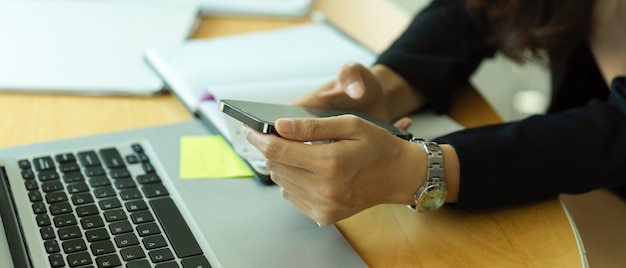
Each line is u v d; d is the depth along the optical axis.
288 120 0.56
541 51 0.99
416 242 0.61
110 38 1.00
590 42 0.98
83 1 1.13
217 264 0.55
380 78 0.86
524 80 1.62
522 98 1.62
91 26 1.04
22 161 0.66
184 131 0.77
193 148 0.73
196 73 0.88
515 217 0.66
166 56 0.93
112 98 0.85
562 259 0.60
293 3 1.20
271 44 1.02
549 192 0.69
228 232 0.59
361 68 0.79
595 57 0.98
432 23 0.96
